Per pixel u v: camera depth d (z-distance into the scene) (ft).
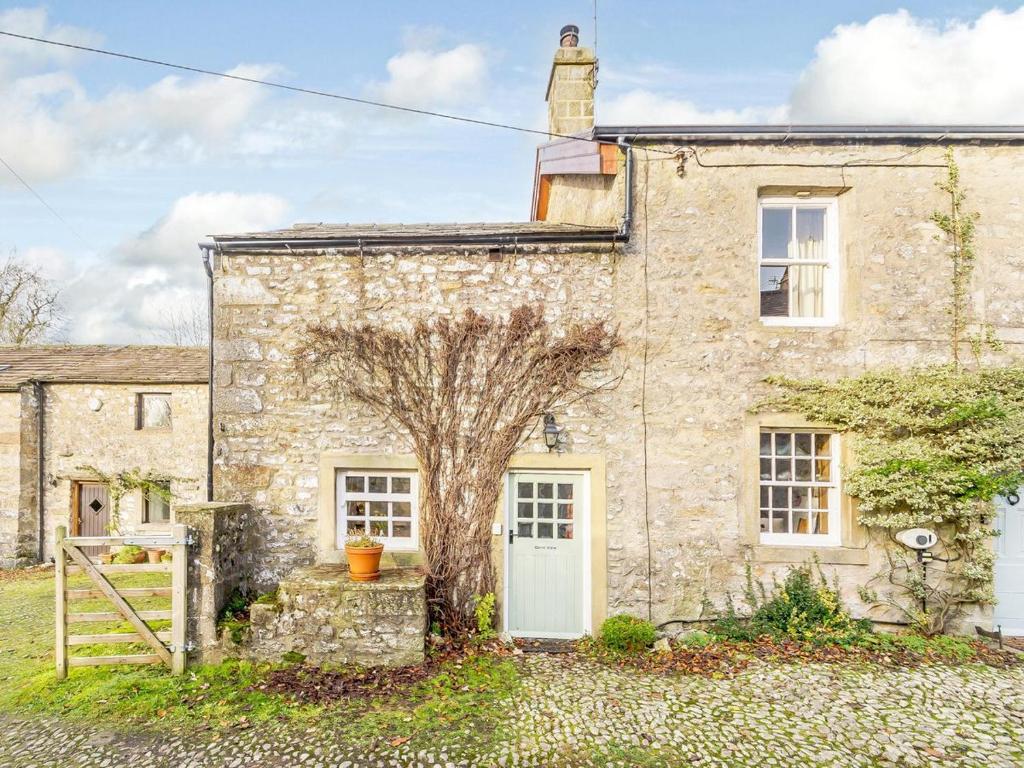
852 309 20.20
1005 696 15.31
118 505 41.37
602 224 22.62
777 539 20.45
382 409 20.47
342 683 15.99
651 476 20.11
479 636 19.15
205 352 48.29
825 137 20.22
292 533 20.26
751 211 20.49
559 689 15.87
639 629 18.53
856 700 15.14
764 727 13.92
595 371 20.35
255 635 17.15
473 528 20.16
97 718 14.42
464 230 22.20
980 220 20.30
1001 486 18.42
